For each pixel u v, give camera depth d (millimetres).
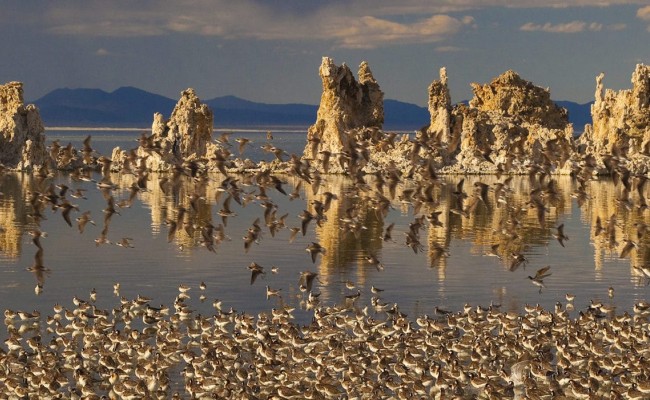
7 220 98625
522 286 65438
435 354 46750
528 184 142375
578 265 73688
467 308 55188
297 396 39812
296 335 47375
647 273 64375
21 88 155625
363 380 41406
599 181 150875
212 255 77625
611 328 50312
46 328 52938
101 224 97438
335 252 79875
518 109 185500
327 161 50219
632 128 171625
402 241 86250
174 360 46250
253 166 148000
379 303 58594
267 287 61906
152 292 62750
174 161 156750
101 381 42469
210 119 166125
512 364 45719
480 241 86688
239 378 42094
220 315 53188
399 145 153000
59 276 67688
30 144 151375
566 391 41469
